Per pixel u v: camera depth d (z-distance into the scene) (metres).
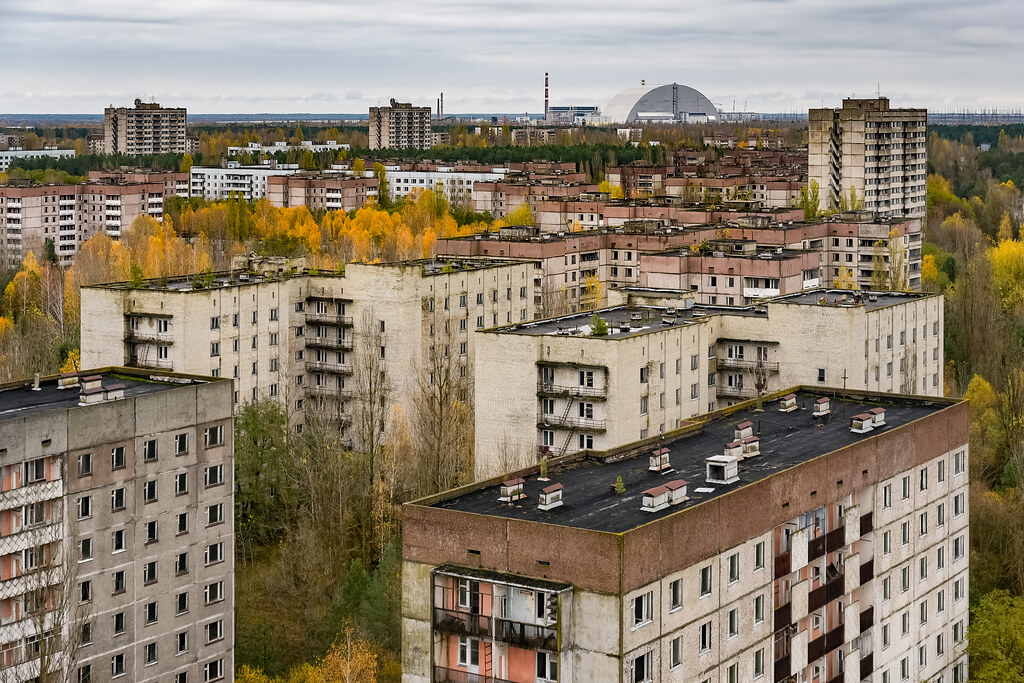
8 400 134.38
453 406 195.75
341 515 171.38
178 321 198.00
